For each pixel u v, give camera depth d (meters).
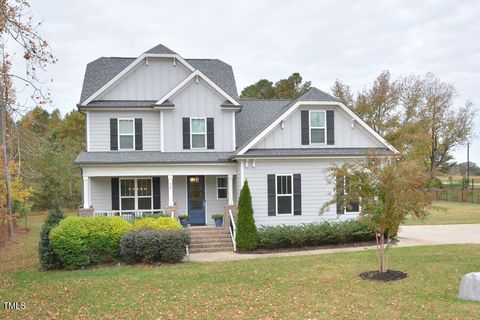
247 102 25.55
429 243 18.38
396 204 11.24
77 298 10.61
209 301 9.98
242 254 17.27
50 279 13.16
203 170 20.36
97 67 23.28
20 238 24.64
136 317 8.94
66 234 14.91
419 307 9.13
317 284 11.36
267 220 19.75
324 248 18.23
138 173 19.78
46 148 36.94
